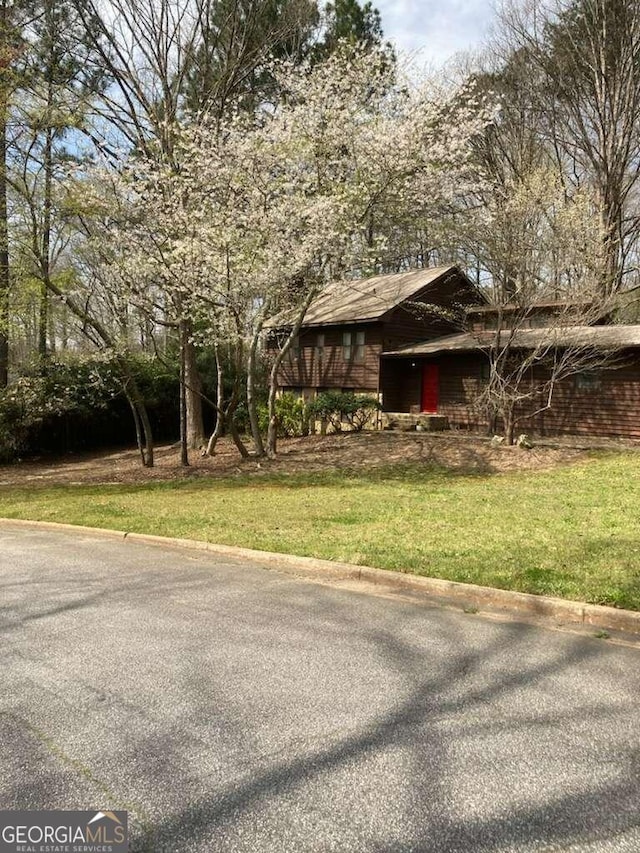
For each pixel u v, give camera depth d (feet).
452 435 59.82
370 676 12.11
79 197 46.68
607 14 74.28
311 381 84.12
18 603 17.37
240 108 61.93
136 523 29.94
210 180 49.47
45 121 46.73
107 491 44.11
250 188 48.52
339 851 7.19
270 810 7.95
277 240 47.65
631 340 50.49
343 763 9.02
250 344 55.72
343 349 79.30
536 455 49.11
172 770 8.89
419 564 19.62
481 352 63.21
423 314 75.56
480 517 28.32
